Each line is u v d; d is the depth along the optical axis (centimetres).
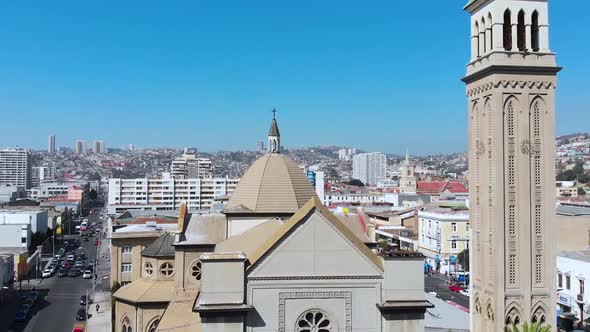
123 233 10125
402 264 4200
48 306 10969
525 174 5328
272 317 4128
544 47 5412
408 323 4188
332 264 4203
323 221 4222
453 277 14000
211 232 6575
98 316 9888
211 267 4038
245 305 4059
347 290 4209
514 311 5275
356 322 4209
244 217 6297
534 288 5322
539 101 5400
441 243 14850
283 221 5656
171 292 6538
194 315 5900
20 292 12275
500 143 5300
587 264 8962
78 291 12488
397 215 19275
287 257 4172
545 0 5419
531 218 5341
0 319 9956
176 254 6394
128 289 6831
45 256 17850
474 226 5756
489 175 5462
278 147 6819
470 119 5875
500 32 5344
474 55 5775
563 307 9438
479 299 5619
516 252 5312
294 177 6544
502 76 5309
